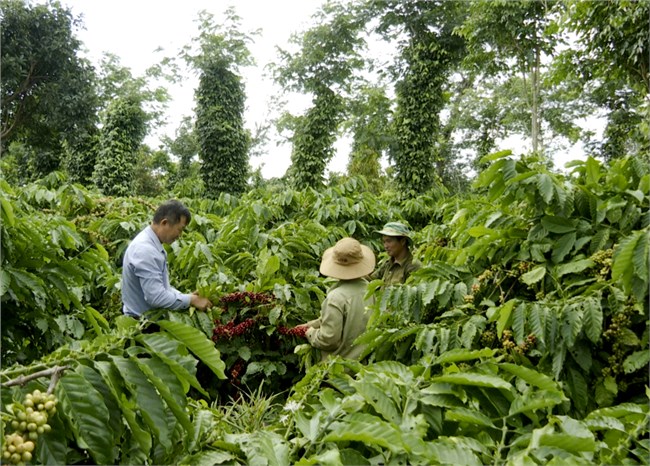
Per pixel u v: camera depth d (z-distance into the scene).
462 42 14.55
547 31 6.95
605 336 2.10
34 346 2.94
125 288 3.15
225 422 1.82
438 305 2.67
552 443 1.31
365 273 3.04
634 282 2.02
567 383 2.09
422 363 1.83
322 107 16.02
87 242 4.72
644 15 5.64
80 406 1.25
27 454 1.11
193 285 4.13
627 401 2.15
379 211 6.27
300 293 3.58
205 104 17.22
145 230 3.17
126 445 1.42
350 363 1.95
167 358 1.39
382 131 18.50
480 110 19.73
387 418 1.46
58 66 18.62
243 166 17.56
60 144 20.83
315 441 1.43
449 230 3.59
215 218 5.80
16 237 2.64
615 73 6.95
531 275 2.37
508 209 2.80
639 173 2.54
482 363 1.74
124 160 17.97
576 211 2.54
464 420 1.47
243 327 3.31
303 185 15.61
